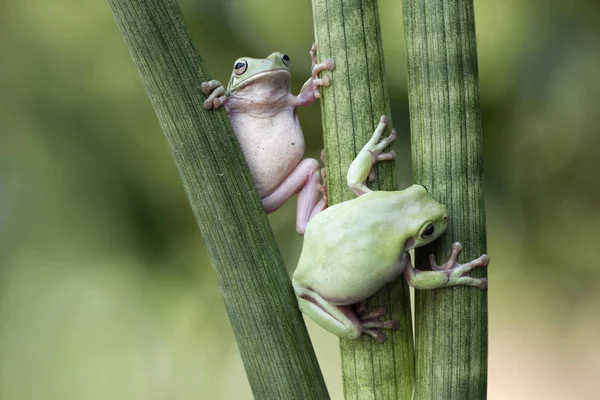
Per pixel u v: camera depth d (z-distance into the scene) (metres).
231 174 2.16
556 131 2.61
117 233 2.78
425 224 2.15
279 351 2.16
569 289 2.91
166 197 2.79
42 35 2.83
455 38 2.14
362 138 2.17
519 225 2.77
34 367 2.91
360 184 2.17
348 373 2.18
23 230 2.77
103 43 2.83
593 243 2.71
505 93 2.63
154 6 2.14
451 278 2.15
